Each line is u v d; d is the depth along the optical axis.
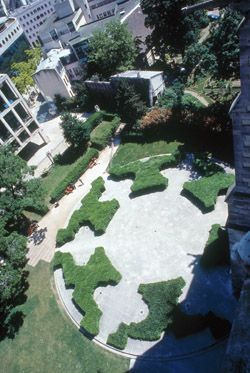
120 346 30.02
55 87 73.50
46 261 41.38
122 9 82.69
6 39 105.88
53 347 32.94
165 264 34.91
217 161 41.94
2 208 40.22
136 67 70.88
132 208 42.12
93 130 58.81
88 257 39.12
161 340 29.59
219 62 42.88
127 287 34.53
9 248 35.19
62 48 84.56
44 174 54.97
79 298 34.47
